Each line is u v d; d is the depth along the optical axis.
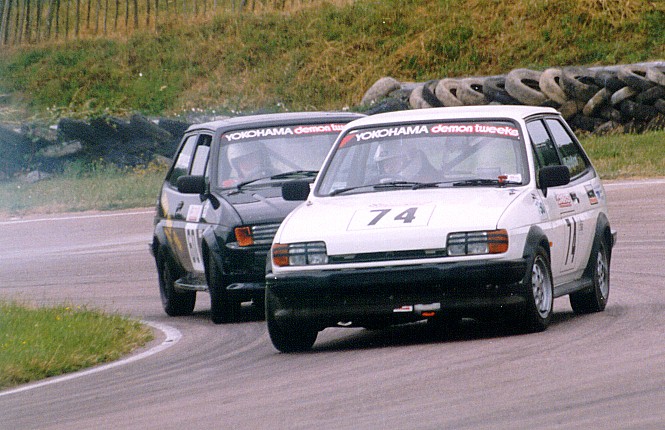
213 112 85.44
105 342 24.50
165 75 103.50
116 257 43.53
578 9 97.50
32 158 69.19
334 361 20.47
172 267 30.66
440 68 97.12
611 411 14.44
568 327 22.39
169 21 111.31
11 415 17.80
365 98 83.56
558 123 26.38
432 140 24.06
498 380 17.05
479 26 99.38
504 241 20.89
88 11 117.25
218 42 106.12
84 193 61.50
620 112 68.62
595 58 93.75
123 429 15.80
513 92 70.19
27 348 23.02
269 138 30.47
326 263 21.31
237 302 27.81
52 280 39.06
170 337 26.36
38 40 114.62
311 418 15.40
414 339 22.69
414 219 21.33
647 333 20.77
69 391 19.69
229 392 18.11
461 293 20.83
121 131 69.19
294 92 98.00
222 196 28.83
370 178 23.80
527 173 23.11
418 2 104.62
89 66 106.44
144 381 20.12
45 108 100.38
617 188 52.50
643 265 32.81
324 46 102.19
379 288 20.95
